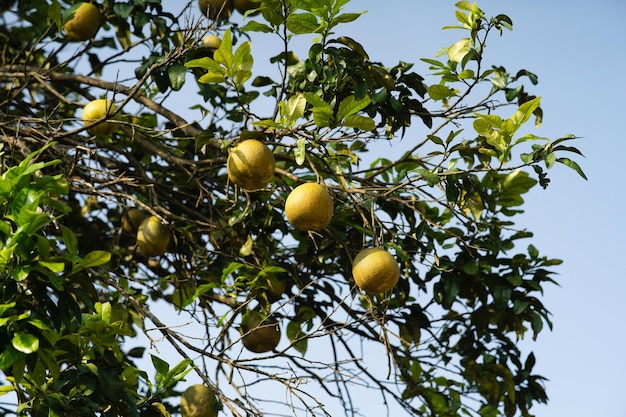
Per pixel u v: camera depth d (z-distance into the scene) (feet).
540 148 16.93
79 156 20.15
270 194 21.04
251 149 16.53
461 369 22.06
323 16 17.49
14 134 20.51
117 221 24.52
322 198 16.15
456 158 18.70
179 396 19.53
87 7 21.39
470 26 18.58
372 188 18.84
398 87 19.02
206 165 21.18
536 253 21.25
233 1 22.52
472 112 18.81
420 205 20.58
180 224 21.89
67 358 17.12
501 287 20.92
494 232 21.06
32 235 14.69
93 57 24.81
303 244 22.02
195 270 21.72
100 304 17.01
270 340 19.75
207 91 20.24
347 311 21.57
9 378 16.47
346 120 17.07
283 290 20.72
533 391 22.09
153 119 23.21
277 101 17.61
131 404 16.65
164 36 21.34
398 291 21.25
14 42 25.18
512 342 22.20
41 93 25.55
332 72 18.42
